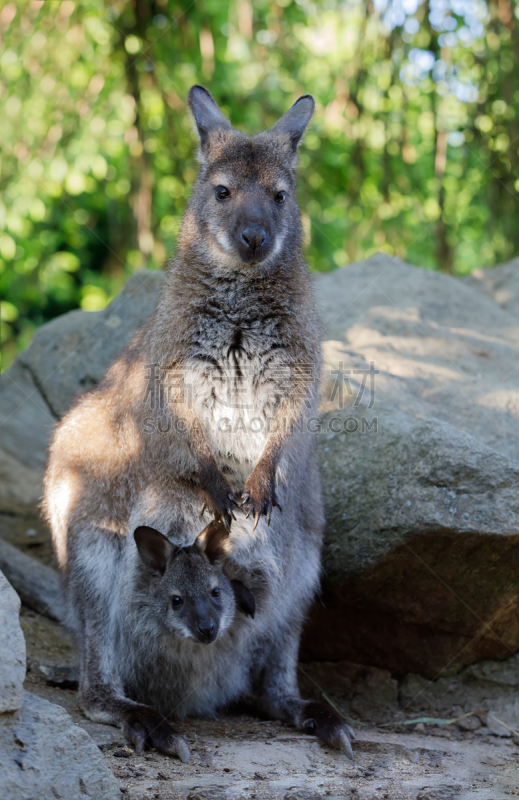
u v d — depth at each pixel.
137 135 10.88
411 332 6.84
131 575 4.48
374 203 12.52
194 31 11.83
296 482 4.65
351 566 5.00
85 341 7.25
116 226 12.61
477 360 6.63
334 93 11.31
